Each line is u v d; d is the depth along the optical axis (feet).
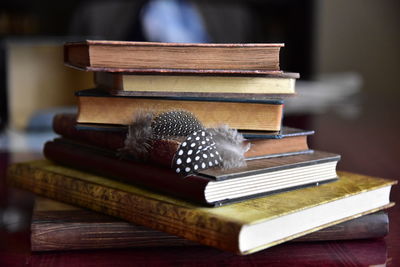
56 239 2.15
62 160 2.62
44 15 10.82
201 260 2.07
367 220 2.27
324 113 6.85
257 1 12.05
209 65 2.19
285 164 2.20
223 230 1.89
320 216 2.13
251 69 2.21
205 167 2.08
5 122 5.41
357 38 14.01
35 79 5.80
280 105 2.26
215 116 2.27
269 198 2.14
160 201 2.09
